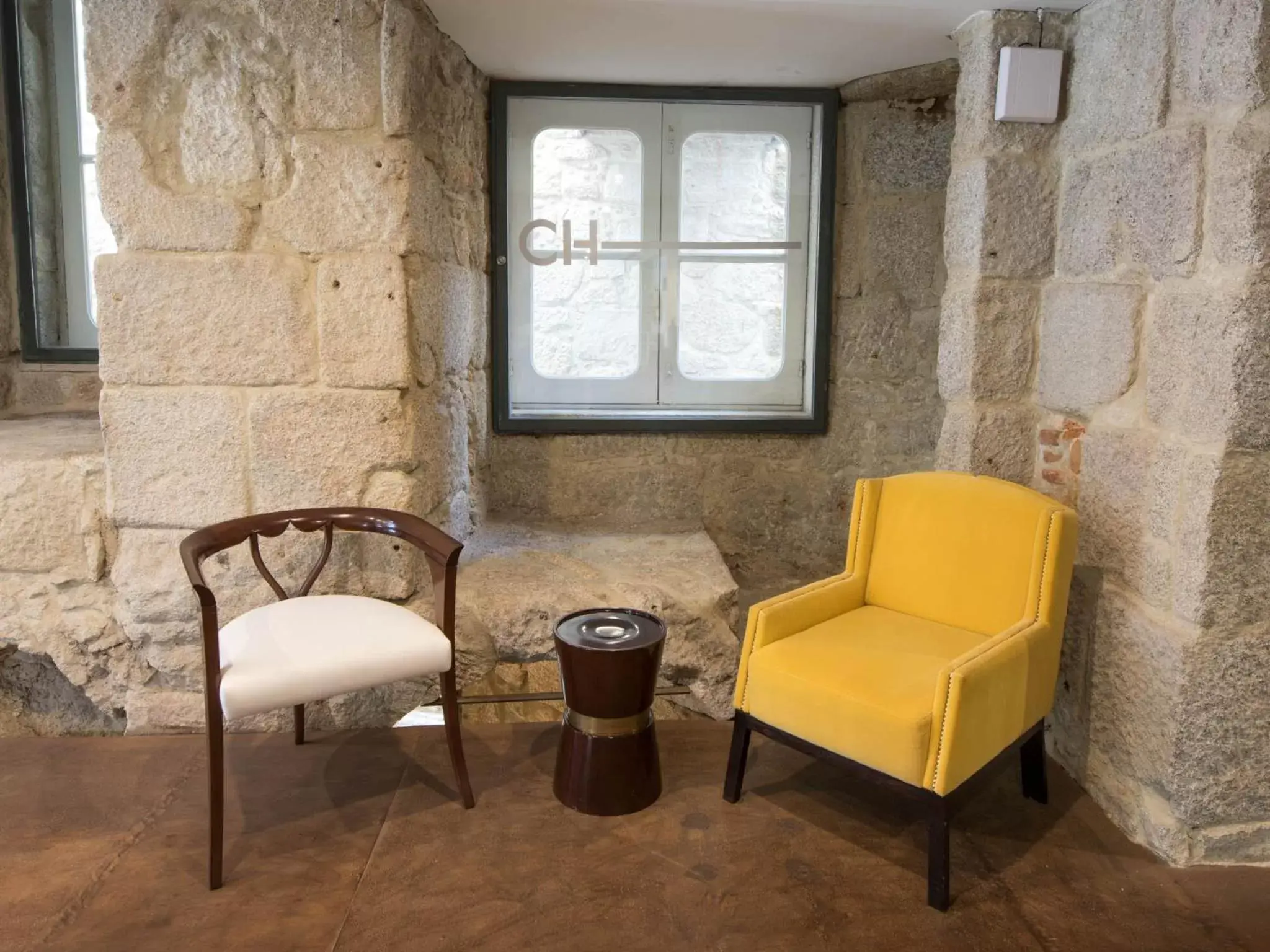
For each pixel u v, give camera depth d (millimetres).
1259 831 2025
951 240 2650
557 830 2154
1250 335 1798
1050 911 1887
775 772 2434
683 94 3246
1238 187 1794
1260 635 1930
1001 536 2230
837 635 2238
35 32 3232
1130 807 2143
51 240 3352
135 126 2332
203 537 2150
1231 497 1864
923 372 3459
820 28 2627
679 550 3139
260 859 2043
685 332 3459
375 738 2600
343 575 2562
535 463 3475
